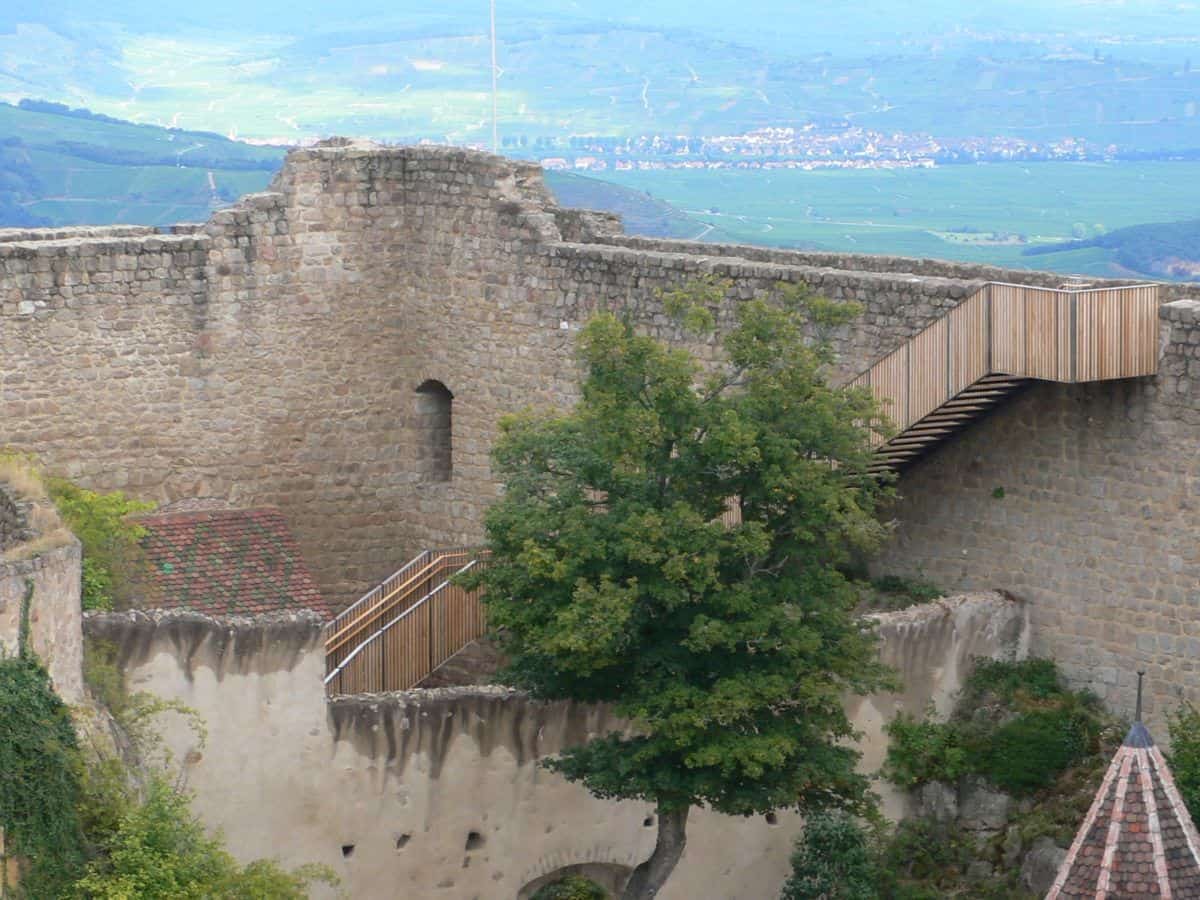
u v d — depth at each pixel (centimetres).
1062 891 3525
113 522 5125
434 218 5834
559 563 4212
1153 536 4750
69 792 3797
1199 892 3469
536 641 4222
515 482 4381
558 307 5578
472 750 4669
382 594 5391
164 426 5681
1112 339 4575
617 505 4291
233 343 5741
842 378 5012
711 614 4253
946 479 5062
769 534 4241
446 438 5997
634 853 4800
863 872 4706
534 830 4734
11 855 3706
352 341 5884
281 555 5391
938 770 4856
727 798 4297
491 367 5756
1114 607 4831
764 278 5125
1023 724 4828
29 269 5453
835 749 4422
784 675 4247
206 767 4419
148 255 5597
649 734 4612
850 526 4244
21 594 3806
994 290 4622
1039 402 4891
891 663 4862
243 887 3959
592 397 4284
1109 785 3541
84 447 5581
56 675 3912
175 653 4372
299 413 5847
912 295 4878
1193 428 4650
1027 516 4944
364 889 4622
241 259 5716
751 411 4281
